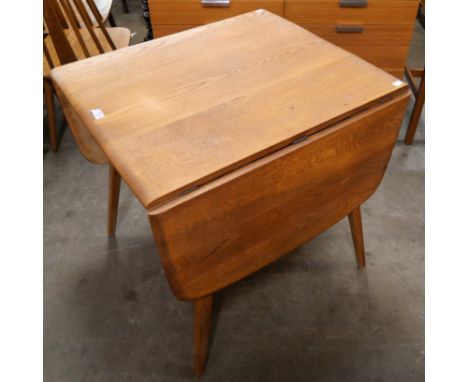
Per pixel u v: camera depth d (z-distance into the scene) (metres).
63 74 0.98
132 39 2.55
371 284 1.30
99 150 1.15
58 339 1.20
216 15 1.61
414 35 2.32
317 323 1.21
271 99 0.88
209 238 0.79
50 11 1.40
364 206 1.54
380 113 0.89
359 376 1.09
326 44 1.06
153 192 0.68
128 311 1.26
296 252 1.39
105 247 1.45
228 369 1.12
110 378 1.11
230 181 0.73
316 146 0.82
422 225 1.47
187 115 0.84
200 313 0.96
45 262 1.41
